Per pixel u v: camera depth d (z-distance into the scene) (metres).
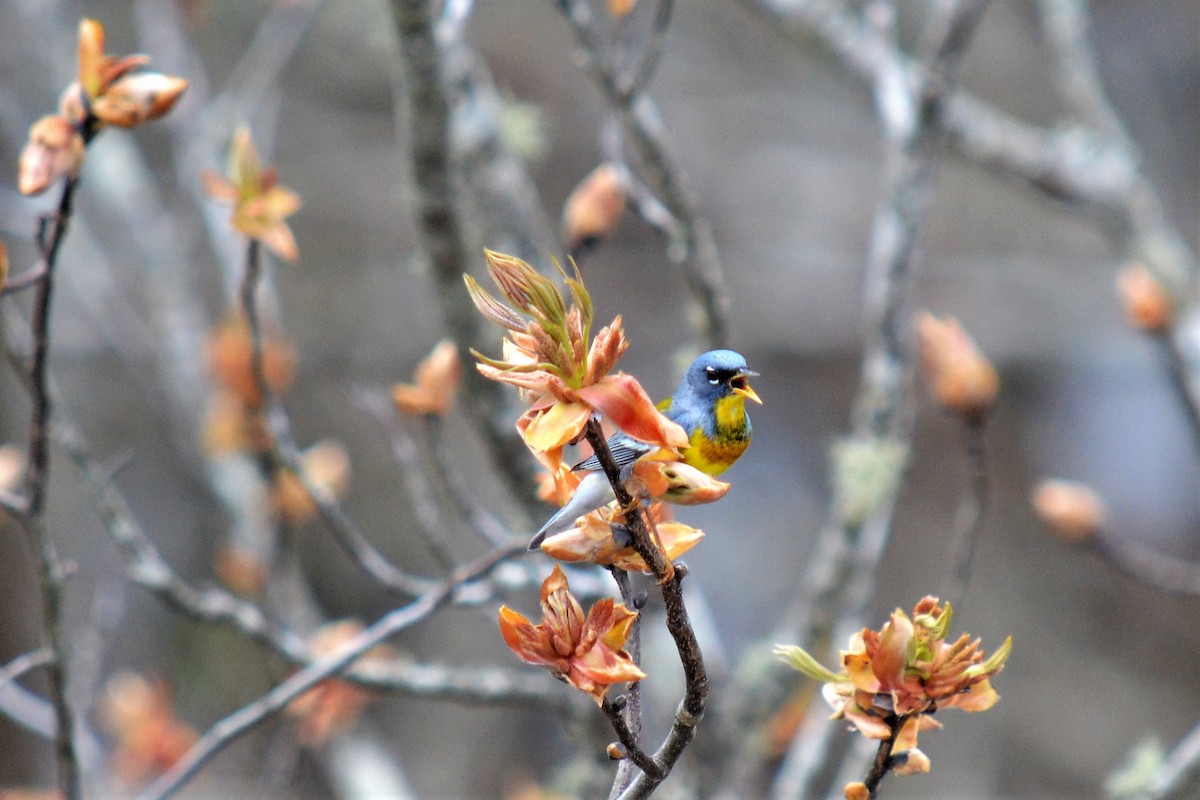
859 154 21.03
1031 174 12.04
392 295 19.31
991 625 20.53
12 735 13.93
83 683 8.38
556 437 3.40
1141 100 19.31
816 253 20.70
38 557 5.77
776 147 20.84
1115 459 21.59
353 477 18.92
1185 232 18.72
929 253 20.59
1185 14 19.31
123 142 12.57
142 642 15.39
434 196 7.25
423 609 6.88
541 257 8.29
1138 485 21.48
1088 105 12.26
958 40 8.05
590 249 7.52
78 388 17.30
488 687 7.79
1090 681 20.06
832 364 21.36
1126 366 21.17
